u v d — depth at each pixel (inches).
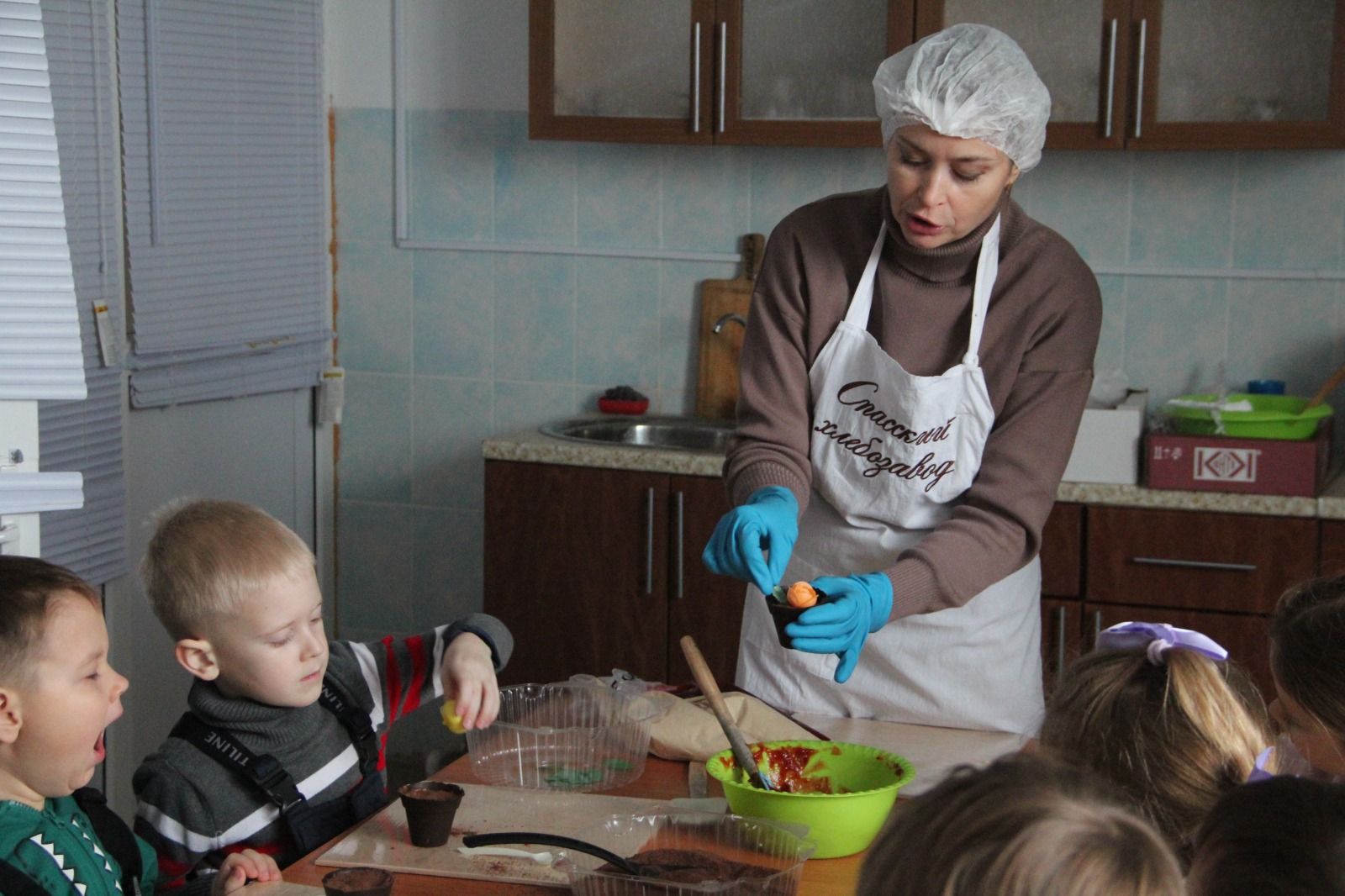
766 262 84.4
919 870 34.7
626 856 56.0
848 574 85.0
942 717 79.2
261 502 150.6
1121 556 119.4
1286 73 118.3
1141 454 121.3
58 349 81.1
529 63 141.0
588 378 152.4
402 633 161.6
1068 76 122.9
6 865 53.6
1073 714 53.7
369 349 158.1
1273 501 114.7
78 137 122.0
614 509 132.6
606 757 66.6
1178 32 120.0
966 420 80.1
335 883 52.1
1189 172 133.6
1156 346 136.6
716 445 144.9
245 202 142.6
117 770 132.3
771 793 58.3
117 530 129.4
